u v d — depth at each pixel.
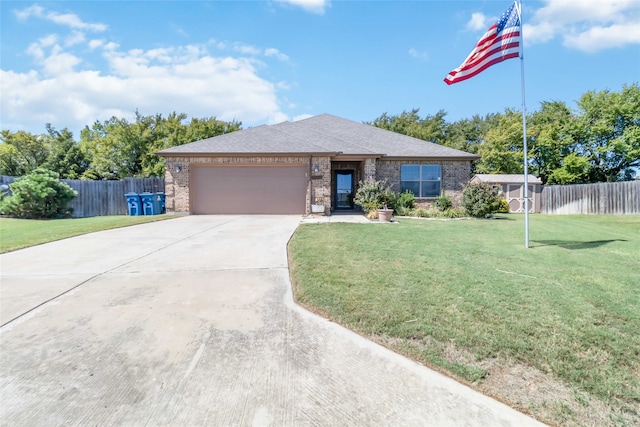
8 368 2.64
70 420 2.09
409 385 2.45
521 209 21.39
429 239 8.06
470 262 5.68
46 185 15.15
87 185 17.02
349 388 2.43
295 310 3.79
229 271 5.33
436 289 4.26
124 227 10.69
